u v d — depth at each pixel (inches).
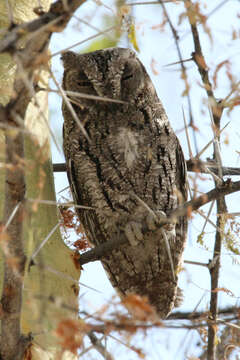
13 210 186.2
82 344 179.2
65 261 273.7
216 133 228.4
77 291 273.6
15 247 188.1
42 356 227.8
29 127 282.4
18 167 176.7
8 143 175.3
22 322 233.3
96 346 179.6
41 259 168.2
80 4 166.4
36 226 270.2
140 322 160.1
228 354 281.0
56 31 166.2
